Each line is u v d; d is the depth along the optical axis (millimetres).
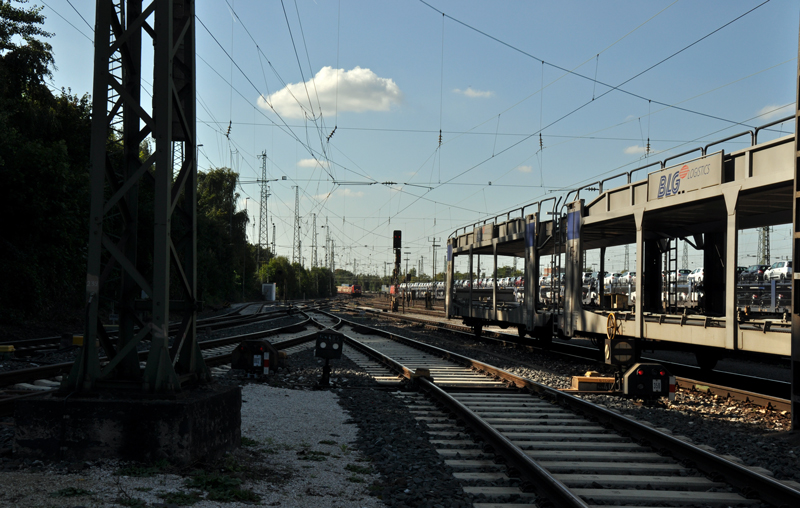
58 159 23828
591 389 11453
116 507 4188
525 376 14094
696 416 9547
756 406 10523
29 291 23062
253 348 12305
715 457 6109
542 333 20219
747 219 14938
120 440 5340
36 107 27172
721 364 18641
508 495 5426
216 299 63062
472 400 10633
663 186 13211
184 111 6512
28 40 27188
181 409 5355
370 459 6602
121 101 5859
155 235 5633
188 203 6559
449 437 7754
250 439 6941
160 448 5316
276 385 11719
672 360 19172
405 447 7098
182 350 6387
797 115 8828
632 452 7199
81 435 5344
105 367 5602
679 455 6770
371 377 13383
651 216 14438
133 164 6133
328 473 5883
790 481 6133
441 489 5523
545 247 21078
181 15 6340
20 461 5285
